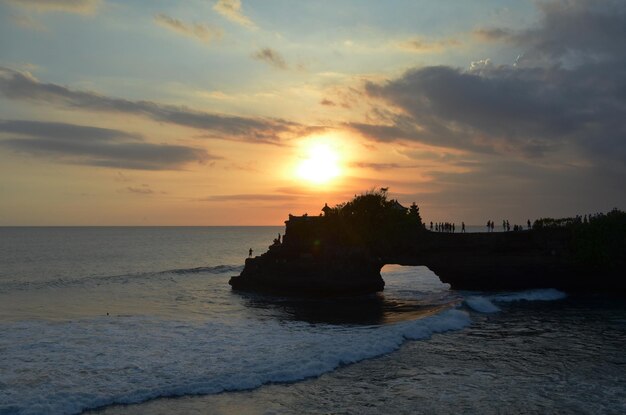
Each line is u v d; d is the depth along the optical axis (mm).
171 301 57938
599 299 58500
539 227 65500
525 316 46688
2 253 144875
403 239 68312
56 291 65938
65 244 198875
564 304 54531
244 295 64312
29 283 74125
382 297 63125
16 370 28344
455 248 66812
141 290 67938
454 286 68188
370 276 67625
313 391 25672
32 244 196500
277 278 65500
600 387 26172
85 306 53188
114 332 38844
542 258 63719
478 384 26781
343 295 64125
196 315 48156
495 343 35812
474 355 32562
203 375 27219
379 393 25406
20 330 39281
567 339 37094
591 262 61750
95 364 29625
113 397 23938
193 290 68625
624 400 24234
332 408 23422
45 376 27281
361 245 68562
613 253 61500
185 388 25328
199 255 149375
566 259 62844
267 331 39969
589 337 37750
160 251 164375
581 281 62844
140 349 33344
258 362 29766
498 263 65188
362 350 32594
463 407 23500
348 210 72375
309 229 69562
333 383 26922
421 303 57094
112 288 69750
